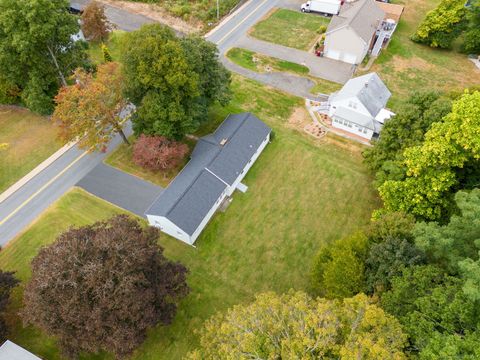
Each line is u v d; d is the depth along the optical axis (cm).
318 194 4050
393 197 3488
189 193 3672
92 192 4041
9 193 4044
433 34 6012
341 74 5662
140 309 2550
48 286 2423
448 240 2319
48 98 4688
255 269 3469
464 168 3450
